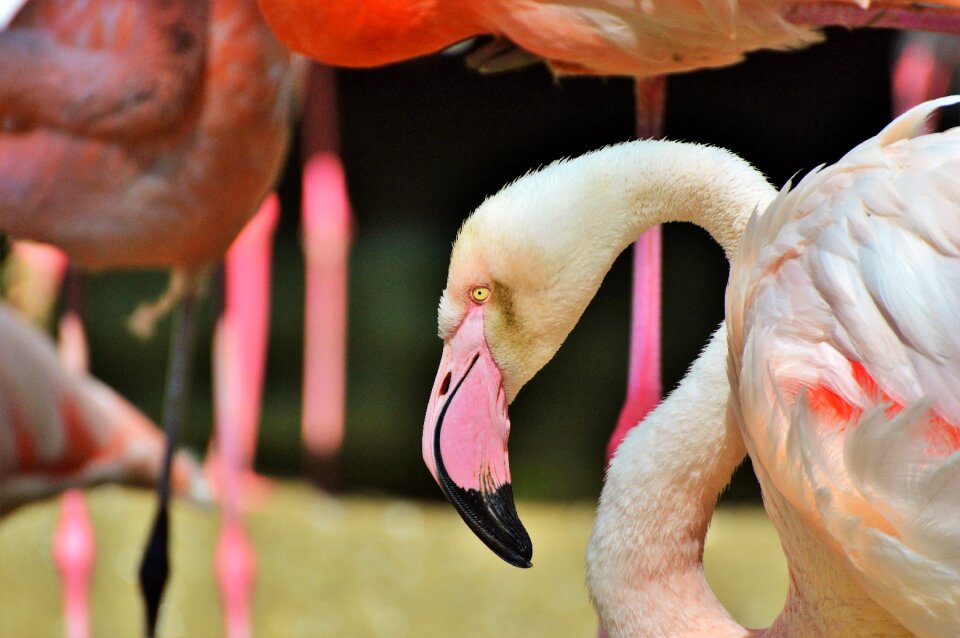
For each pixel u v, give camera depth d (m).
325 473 9.41
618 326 12.20
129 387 12.00
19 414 6.28
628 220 3.49
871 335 2.88
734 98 13.09
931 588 2.83
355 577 7.68
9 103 5.11
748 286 3.12
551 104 13.72
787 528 3.19
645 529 3.37
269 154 5.39
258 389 8.46
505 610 7.25
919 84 6.82
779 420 2.95
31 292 7.78
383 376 11.95
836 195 3.03
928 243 2.89
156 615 5.79
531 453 10.47
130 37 5.11
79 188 5.21
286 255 13.60
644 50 4.23
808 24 4.12
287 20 4.32
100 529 8.54
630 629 3.37
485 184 14.30
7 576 7.93
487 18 4.27
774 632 3.33
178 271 5.73
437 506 9.53
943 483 2.76
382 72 13.13
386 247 13.88
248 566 7.11
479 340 3.54
